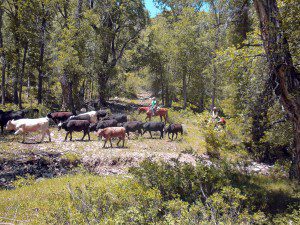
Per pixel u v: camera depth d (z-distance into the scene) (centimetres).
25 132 1404
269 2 645
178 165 729
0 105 2442
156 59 3466
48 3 2316
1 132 1577
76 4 2536
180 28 2964
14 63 2497
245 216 470
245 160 1370
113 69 2802
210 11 2188
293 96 616
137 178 646
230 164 1076
